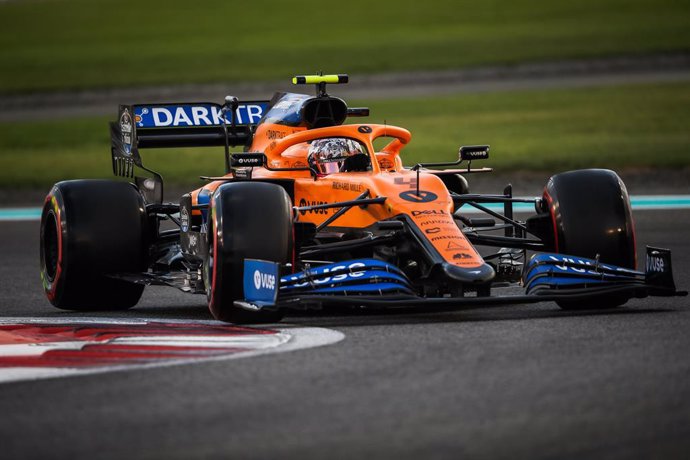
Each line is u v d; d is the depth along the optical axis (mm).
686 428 17078
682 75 130625
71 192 32406
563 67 145125
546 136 90125
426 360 21797
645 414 17781
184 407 18859
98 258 31953
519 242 29750
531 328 25016
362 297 25297
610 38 166000
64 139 104750
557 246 29031
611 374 20219
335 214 29156
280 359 22328
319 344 23797
